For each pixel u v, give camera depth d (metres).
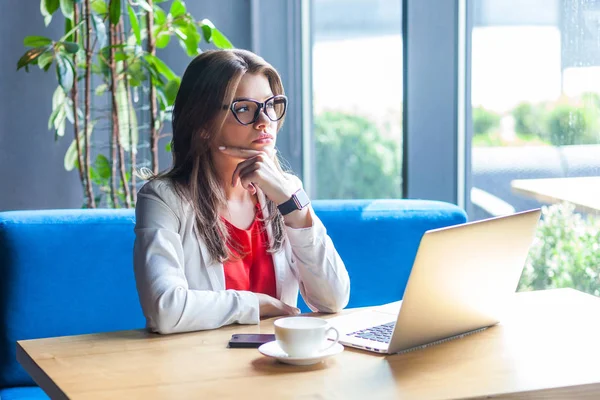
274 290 1.94
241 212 1.94
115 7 2.96
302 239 1.81
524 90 2.67
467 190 3.03
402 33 3.04
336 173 3.93
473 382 1.24
